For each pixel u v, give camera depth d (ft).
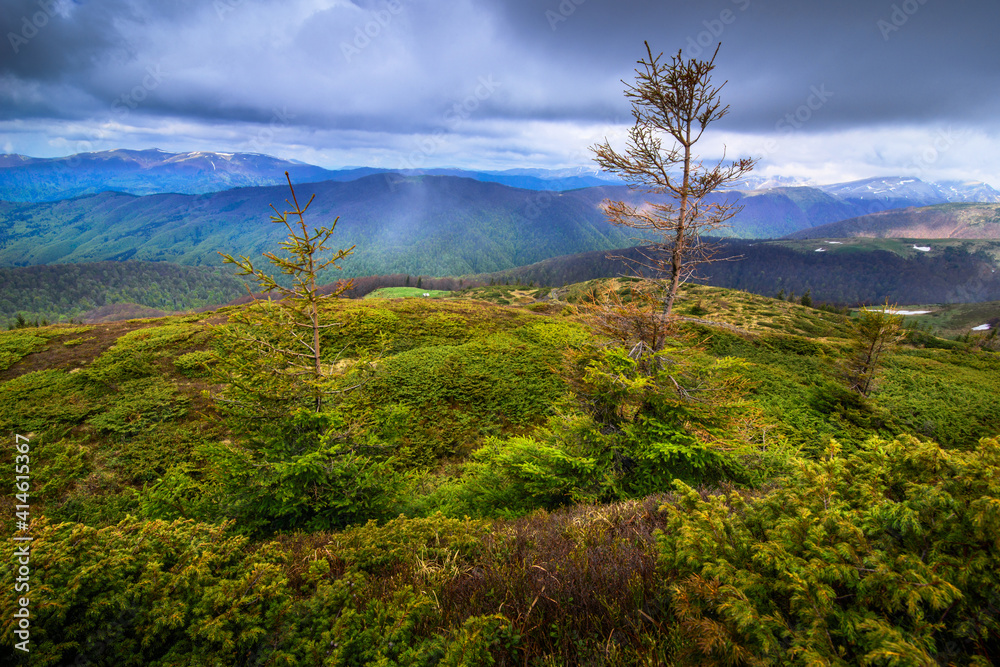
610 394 27.81
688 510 11.48
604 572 10.70
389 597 11.25
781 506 9.98
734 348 85.15
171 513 21.99
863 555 7.65
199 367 61.67
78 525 11.32
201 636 9.37
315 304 25.31
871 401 55.72
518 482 28.02
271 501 22.44
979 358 105.29
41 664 7.80
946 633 6.68
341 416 25.54
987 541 6.77
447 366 66.18
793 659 6.39
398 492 26.30
